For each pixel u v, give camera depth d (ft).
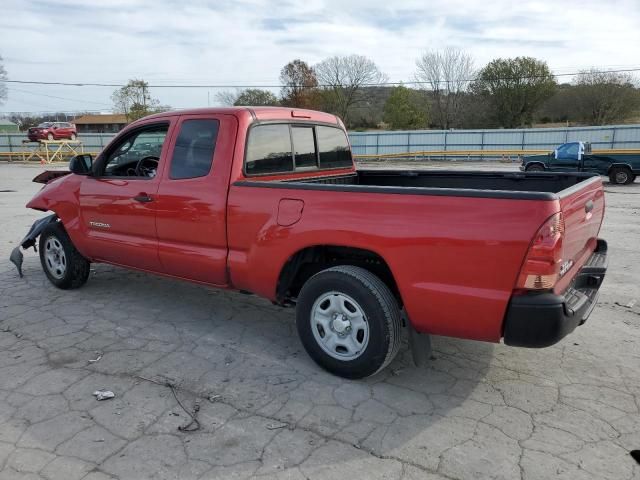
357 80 221.66
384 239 10.50
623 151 63.72
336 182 17.33
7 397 11.10
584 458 9.09
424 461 9.01
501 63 189.06
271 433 9.82
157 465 8.89
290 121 15.05
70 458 9.07
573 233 10.41
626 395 11.29
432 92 208.95
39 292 18.42
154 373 12.25
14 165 118.42
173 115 14.40
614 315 16.33
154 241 14.78
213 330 14.98
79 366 12.59
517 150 116.47
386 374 12.24
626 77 171.94
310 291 11.87
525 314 9.30
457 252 9.75
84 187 16.61
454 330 10.32
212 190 13.12
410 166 104.42
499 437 9.71
